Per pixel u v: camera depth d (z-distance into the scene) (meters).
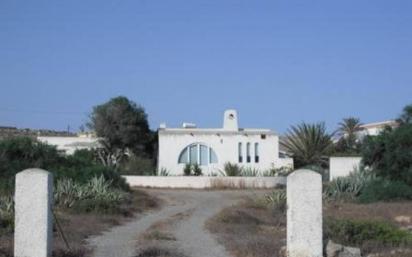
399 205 34.97
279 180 56.12
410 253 16.88
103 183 36.47
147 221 28.83
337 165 55.47
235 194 48.12
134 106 74.19
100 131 72.31
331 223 20.19
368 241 19.23
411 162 42.75
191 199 43.88
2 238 19.14
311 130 70.06
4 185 34.25
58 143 76.88
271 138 67.38
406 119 47.22
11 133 89.69
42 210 15.35
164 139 65.69
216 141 66.38
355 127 90.31
